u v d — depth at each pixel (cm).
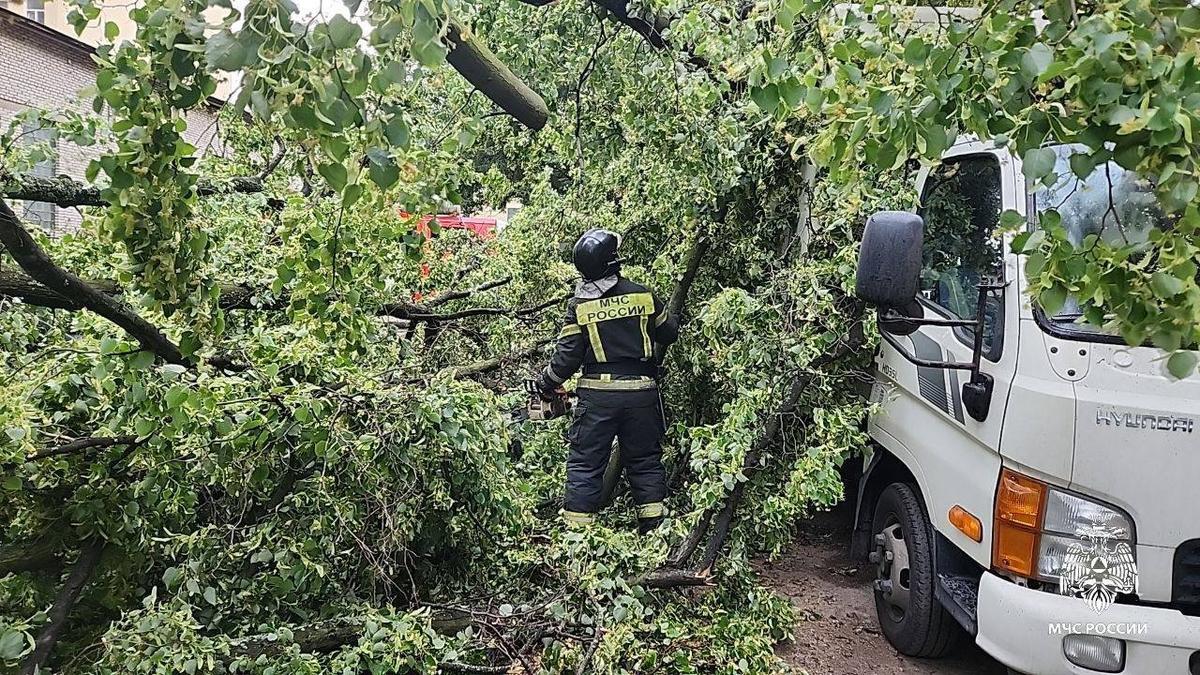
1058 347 304
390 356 399
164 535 307
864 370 444
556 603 306
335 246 243
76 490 275
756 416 371
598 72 489
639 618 305
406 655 276
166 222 201
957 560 373
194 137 398
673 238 483
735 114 406
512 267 542
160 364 272
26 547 276
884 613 423
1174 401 291
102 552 284
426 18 148
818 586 481
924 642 386
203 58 158
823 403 401
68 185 343
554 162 597
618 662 303
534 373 489
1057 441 295
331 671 268
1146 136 136
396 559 332
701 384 484
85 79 966
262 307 360
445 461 327
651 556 345
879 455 441
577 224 535
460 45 280
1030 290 165
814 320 379
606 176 512
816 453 351
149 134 186
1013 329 316
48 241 340
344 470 310
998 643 308
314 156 165
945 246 384
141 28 174
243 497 300
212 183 388
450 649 283
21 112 327
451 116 437
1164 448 288
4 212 207
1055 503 298
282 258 280
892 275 274
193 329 235
